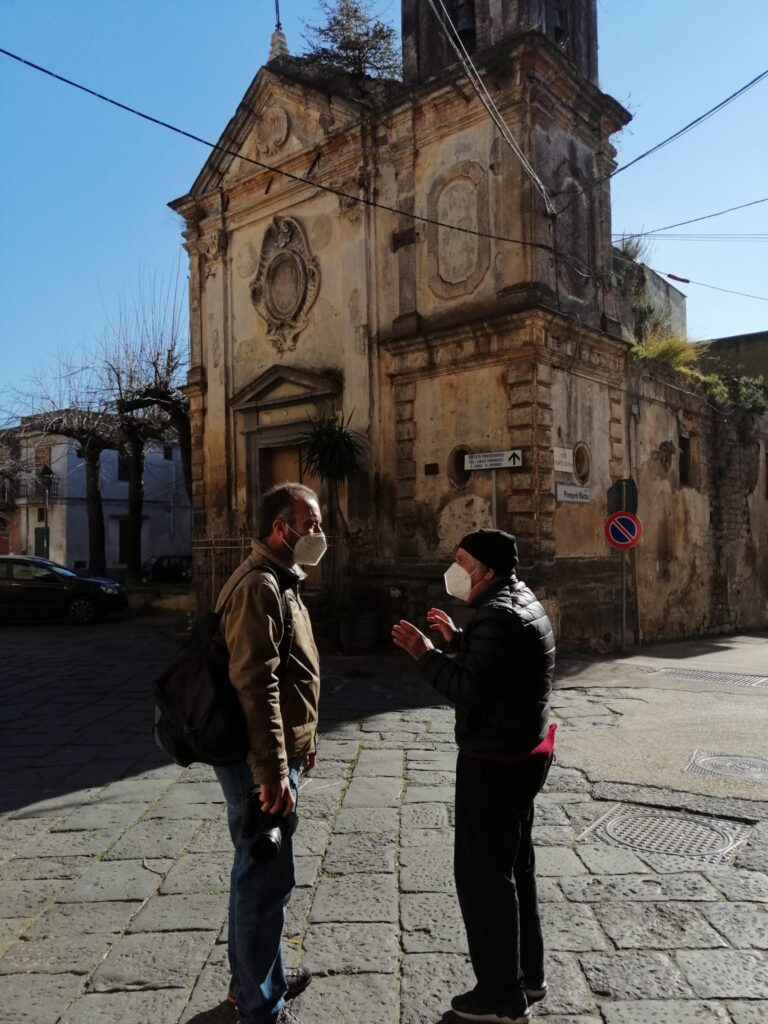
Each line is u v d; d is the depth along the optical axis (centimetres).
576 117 1276
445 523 1246
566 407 1219
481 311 1217
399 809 509
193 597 1700
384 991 307
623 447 1363
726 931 344
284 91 1498
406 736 697
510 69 1186
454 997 288
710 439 1741
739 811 486
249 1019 269
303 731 293
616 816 486
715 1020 284
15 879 421
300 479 1512
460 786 282
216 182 1650
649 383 1472
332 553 1375
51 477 3728
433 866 420
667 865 412
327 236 1448
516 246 1180
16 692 960
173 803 536
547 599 1144
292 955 336
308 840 460
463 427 1229
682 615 1580
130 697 912
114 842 470
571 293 1247
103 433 2288
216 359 1655
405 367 1302
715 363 2323
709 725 711
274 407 1533
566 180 1255
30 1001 307
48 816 518
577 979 311
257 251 1584
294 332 1497
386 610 1298
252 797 268
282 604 283
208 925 364
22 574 1817
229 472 1625
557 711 783
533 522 1140
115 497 3919
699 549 1664
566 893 383
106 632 1633
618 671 1017
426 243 1293
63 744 704
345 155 1405
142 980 320
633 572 1384
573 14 1350
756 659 1148
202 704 268
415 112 1305
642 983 307
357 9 1420
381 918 365
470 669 271
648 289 1997
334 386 1406
